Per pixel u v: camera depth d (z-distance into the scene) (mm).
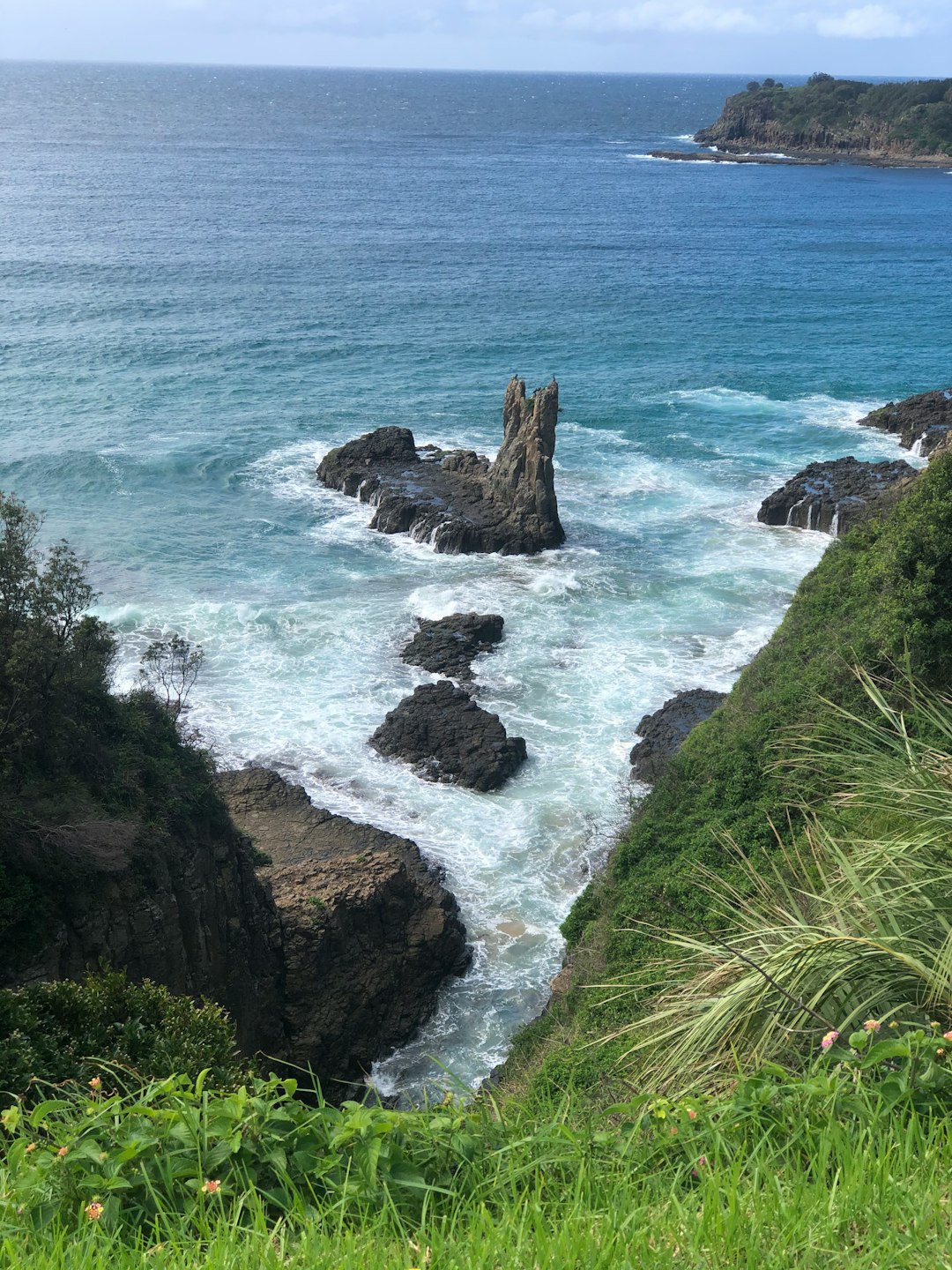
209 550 62562
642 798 37844
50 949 23984
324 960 31969
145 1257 5367
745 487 72812
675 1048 8961
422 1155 6734
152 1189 6203
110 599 56094
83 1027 17484
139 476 73250
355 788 41781
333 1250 5453
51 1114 8281
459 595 57000
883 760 11094
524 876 37531
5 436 79375
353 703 47438
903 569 33250
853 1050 7430
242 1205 6074
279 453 78062
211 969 28688
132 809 27969
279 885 33781
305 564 61188
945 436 75250
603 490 72125
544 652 51656
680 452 79625
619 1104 7301
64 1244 5781
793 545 63406
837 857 9812
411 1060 31609
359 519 67562
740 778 30953
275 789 40531
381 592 57969
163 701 43844
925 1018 8117
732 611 55688
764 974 8203
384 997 32500
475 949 34656
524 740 44781
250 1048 29922
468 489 67750
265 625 53719
